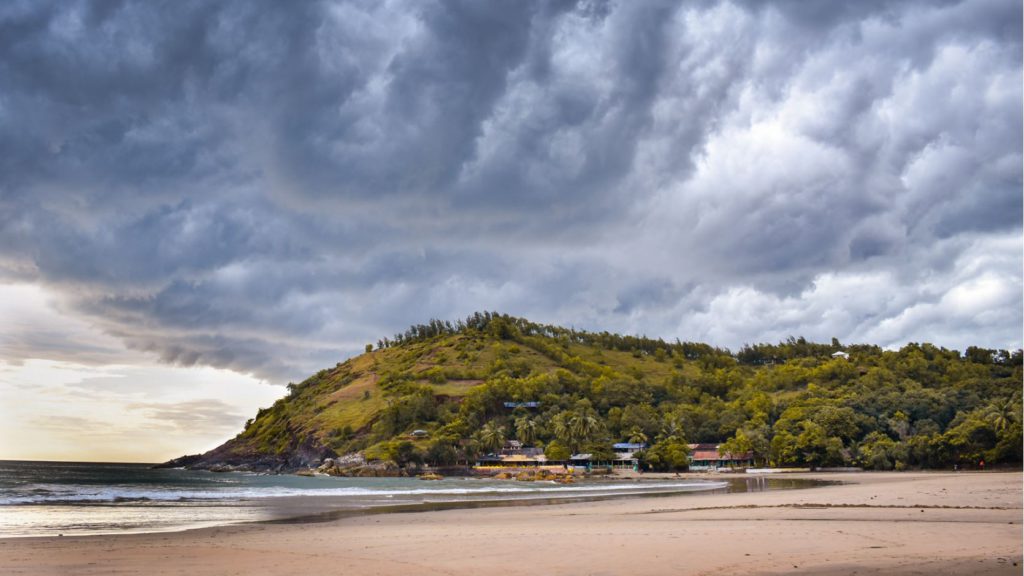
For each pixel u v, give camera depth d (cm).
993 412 16688
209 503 6925
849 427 19500
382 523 4500
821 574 2142
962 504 5244
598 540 3148
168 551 2970
